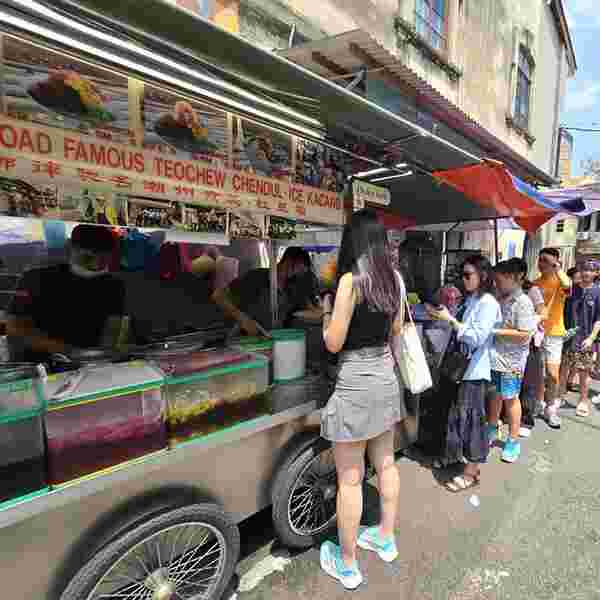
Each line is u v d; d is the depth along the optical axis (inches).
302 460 74.6
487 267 104.7
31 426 45.3
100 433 50.3
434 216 176.9
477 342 97.1
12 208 47.8
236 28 118.8
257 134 71.6
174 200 60.9
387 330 68.6
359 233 66.2
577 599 71.9
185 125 60.0
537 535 88.4
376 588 73.7
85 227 79.2
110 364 63.2
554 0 368.2
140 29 43.8
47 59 45.4
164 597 59.3
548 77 401.7
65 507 48.8
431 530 89.7
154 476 56.9
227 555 66.1
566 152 478.6
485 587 74.3
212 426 62.3
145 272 104.1
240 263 131.1
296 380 78.8
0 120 42.9
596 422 153.6
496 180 106.1
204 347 75.4
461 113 169.8
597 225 457.4
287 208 79.4
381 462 76.4
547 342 149.3
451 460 108.7
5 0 36.2
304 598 71.5
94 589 50.0
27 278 79.1
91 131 50.1
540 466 119.0
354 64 112.7
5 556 44.6
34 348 73.9
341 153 90.8
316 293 121.4
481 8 272.7
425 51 218.7
